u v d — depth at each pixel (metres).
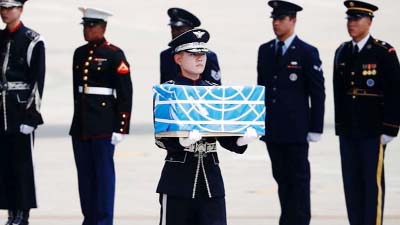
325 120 38.47
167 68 20.89
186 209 16.20
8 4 21.02
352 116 20.41
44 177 28.28
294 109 21.16
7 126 21.09
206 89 15.58
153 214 23.55
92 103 20.88
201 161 16.20
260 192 26.27
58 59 55.41
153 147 33.38
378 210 20.34
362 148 20.39
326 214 23.55
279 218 22.61
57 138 35.16
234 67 52.38
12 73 21.14
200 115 15.56
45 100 44.12
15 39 21.19
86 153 21.02
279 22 21.25
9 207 21.45
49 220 22.88
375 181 20.33
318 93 21.17
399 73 20.06
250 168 29.70
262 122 15.80
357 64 20.34
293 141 21.12
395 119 20.08
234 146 16.09
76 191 26.36
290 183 21.42
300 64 21.22
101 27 20.98
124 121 20.88
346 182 20.72
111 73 20.92
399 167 29.88
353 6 20.36
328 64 52.06
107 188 20.95
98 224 21.00
